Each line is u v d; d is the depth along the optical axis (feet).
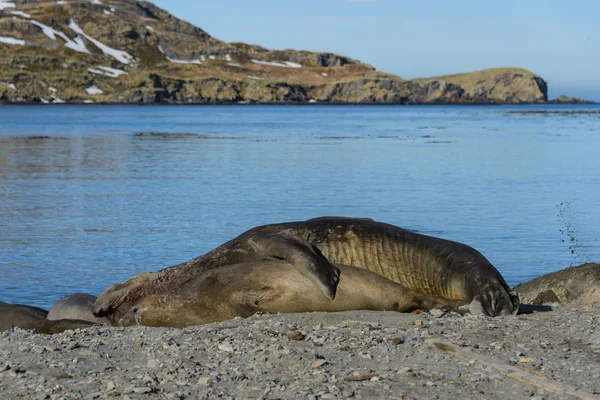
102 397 22.02
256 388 22.50
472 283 34.14
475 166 147.54
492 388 22.22
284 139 238.27
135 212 90.22
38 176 130.52
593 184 116.67
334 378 23.18
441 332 28.94
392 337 28.14
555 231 76.23
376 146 205.36
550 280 42.09
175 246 70.44
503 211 89.56
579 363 24.57
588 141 221.66
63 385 23.30
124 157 169.48
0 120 383.86
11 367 25.31
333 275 34.55
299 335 28.32
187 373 24.09
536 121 393.50
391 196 103.65
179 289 37.11
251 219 84.94
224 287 35.86
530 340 27.76
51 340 29.66
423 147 200.54
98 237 74.69
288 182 121.08
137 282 39.06
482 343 27.27
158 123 362.74
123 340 29.35
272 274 35.17
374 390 22.02
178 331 30.96
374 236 37.01
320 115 521.65
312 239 37.50
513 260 63.57
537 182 119.96
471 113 573.74
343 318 32.94
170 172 137.49
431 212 89.25
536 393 21.66
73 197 103.65
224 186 115.85
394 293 34.68
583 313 33.58
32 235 75.87
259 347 26.99
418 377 23.22
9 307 38.06
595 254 65.57
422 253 36.27
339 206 94.53
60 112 539.70
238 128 314.96
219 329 30.91
